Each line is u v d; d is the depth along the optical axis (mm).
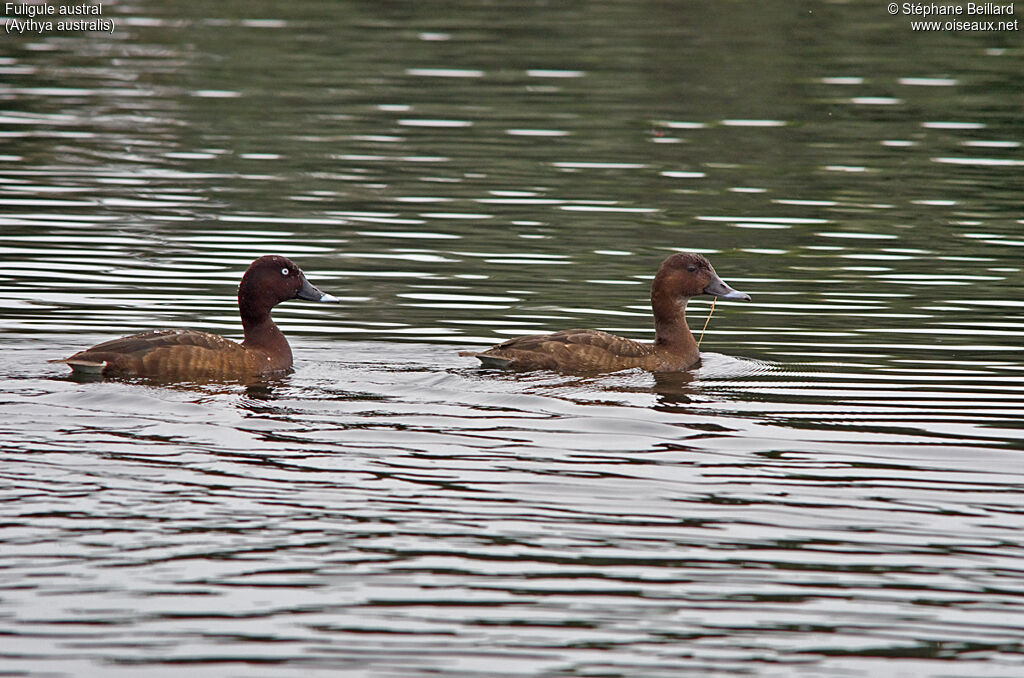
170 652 8992
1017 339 16719
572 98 32406
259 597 9672
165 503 11078
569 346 15266
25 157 27000
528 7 42312
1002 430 13273
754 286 19344
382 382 14680
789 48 37188
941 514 11211
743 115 31125
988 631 9414
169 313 17547
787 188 25406
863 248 21438
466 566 10180
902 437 13047
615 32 39031
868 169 26906
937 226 22906
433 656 9016
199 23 40719
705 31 39156
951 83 33812
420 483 11656
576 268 20219
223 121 30438
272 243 21281
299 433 12859
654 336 17031
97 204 23578
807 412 13836
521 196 24578
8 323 16750
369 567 10125
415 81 33938
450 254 20797
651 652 9109
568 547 10516
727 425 13352
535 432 13023
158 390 14078
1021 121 30812
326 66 35344
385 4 42844
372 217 23062
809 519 11078
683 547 10562
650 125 30203
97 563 10039
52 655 8914
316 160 27141
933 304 18375
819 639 9289
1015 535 10828
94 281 18922
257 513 10961
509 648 9125
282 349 15445
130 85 33719
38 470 11672
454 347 16281
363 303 18234
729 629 9406
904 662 9055
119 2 43781
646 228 22547
